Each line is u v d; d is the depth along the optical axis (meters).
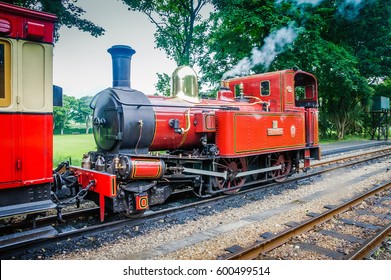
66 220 5.81
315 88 10.27
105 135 6.04
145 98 6.21
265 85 9.30
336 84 22.27
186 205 6.43
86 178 5.67
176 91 7.54
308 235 5.15
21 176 4.17
